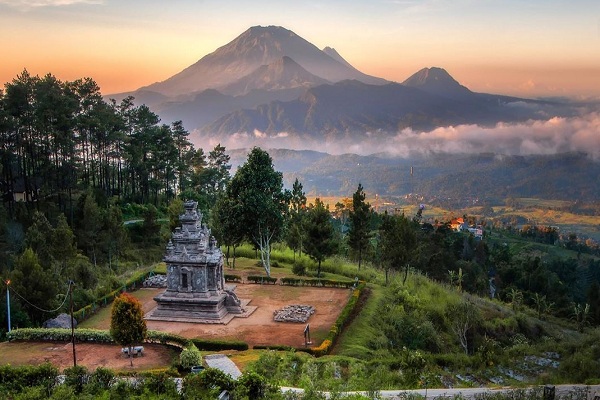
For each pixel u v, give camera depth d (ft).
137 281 250.16
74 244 252.62
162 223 366.43
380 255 284.61
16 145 320.09
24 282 195.42
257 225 263.08
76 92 374.02
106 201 362.33
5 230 271.90
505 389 136.36
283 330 189.26
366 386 128.77
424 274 335.67
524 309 330.75
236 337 181.78
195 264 203.51
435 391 135.95
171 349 167.02
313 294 238.27
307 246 261.65
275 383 122.31
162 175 441.27
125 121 408.26
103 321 199.93
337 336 184.03
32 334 176.65
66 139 322.55
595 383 150.00
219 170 487.20
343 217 585.22
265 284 255.70
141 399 113.09
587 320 329.52
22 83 318.24
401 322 208.74
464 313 232.53
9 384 123.34
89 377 123.24
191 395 114.32
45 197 332.60
